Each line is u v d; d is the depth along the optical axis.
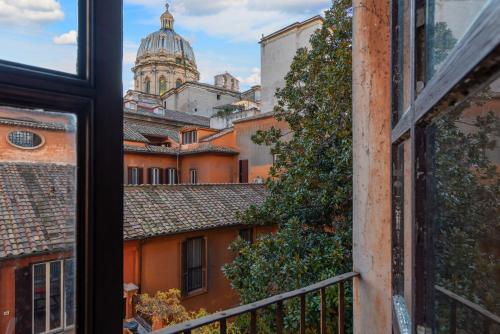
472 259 0.58
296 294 1.37
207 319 1.11
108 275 0.65
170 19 38.62
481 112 0.51
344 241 4.17
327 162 4.58
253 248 4.98
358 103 1.53
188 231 7.12
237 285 4.93
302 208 4.81
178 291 6.46
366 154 1.49
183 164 15.38
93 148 0.64
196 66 39.12
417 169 0.69
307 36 13.70
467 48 0.43
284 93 5.52
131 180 13.74
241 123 14.41
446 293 0.63
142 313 5.71
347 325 3.58
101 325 0.64
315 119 4.75
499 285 0.54
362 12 1.50
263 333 4.27
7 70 0.56
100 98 0.65
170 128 20.08
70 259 0.64
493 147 0.51
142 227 6.68
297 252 4.36
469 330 0.58
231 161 14.65
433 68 0.62
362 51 1.49
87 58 0.64
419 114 0.66
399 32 0.98
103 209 0.65
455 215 0.60
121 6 0.69
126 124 16.72
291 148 5.25
